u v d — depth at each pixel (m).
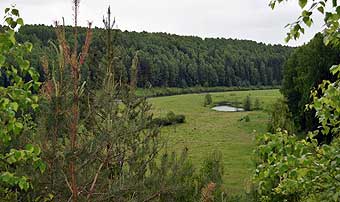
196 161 31.34
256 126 59.59
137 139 8.62
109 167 8.55
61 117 7.04
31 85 4.77
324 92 5.00
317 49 38.72
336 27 4.46
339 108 4.70
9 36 4.42
